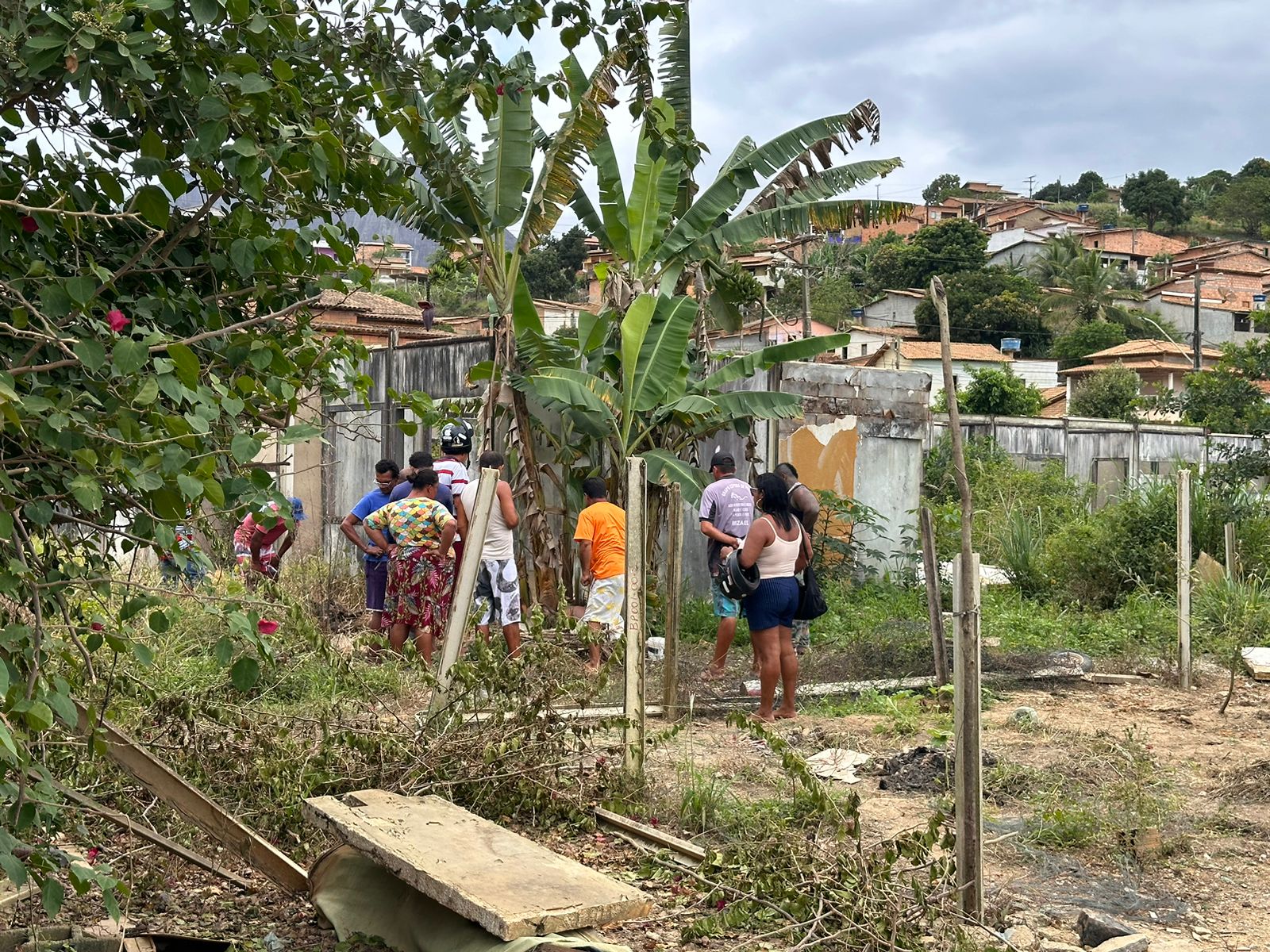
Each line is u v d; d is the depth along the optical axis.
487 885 3.90
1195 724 9.26
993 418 27.47
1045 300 71.06
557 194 12.84
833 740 8.19
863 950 4.54
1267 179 125.50
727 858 5.13
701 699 9.30
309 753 5.81
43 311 2.99
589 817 5.99
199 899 4.80
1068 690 10.62
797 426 14.45
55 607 3.45
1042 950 4.66
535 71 4.27
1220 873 5.85
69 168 3.35
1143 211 125.12
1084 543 15.41
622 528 10.10
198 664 7.23
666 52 13.54
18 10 2.85
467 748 5.96
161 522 2.95
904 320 70.12
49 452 3.09
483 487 6.41
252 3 3.34
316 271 3.80
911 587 14.14
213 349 3.63
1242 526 15.47
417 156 5.63
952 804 6.22
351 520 11.06
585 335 12.85
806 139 13.77
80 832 4.01
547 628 11.10
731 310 15.34
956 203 114.38
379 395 15.94
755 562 8.62
